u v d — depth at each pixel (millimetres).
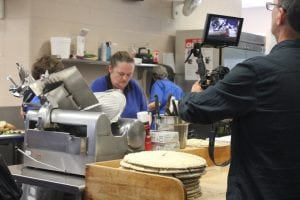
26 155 2086
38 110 2066
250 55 5559
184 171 1574
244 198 1330
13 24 4285
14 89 2205
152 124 2307
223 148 2252
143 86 5355
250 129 1326
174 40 5762
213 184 1834
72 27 4551
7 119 4238
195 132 2506
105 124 1905
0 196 1601
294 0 1290
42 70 2887
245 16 9094
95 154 1866
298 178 1283
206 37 1993
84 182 1812
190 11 5762
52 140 1988
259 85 1298
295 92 1284
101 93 2133
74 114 1937
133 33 5215
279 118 1284
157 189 1545
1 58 4375
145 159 1664
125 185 1632
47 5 4328
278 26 1362
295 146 1282
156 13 5520
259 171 1312
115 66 3010
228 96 1304
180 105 1420
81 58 4465
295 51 1323
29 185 1999
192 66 5348
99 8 4805
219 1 6598
